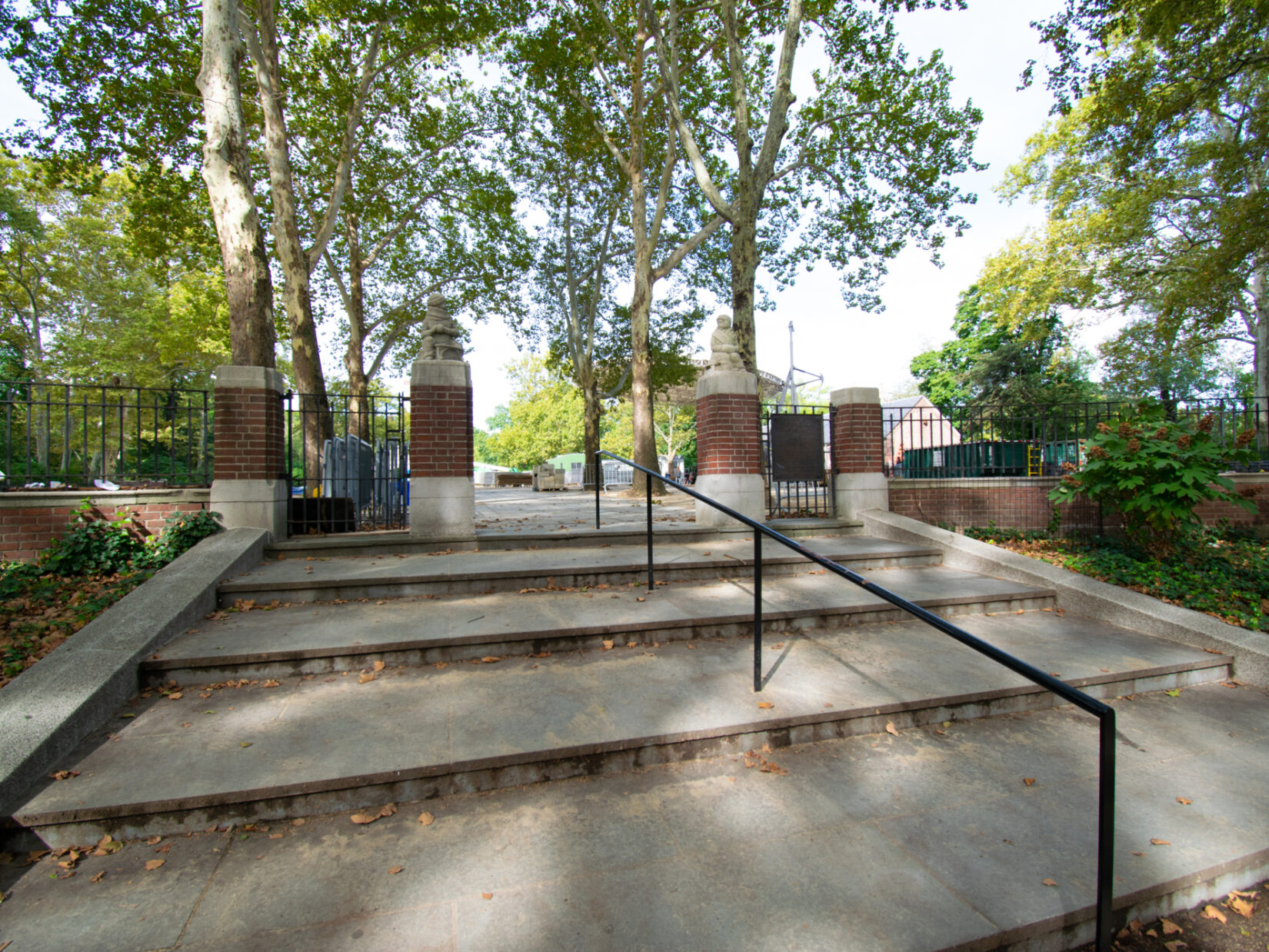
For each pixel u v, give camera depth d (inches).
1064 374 1189.1
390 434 336.8
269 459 235.6
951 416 387.9
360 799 101.5
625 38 609.9
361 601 188.2
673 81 457.7
